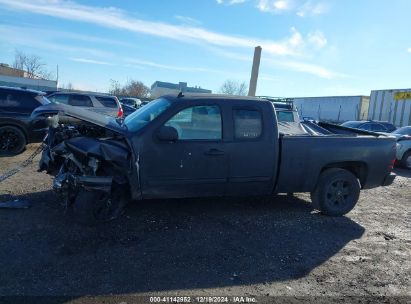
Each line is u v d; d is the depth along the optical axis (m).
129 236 4.87
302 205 6.80
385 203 7.57
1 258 4.06
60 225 5.04
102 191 4.95
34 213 5.40
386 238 5.48
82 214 4.95
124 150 5.09
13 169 8.07
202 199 6.64
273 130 5.80
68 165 5.25
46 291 3.52
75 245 4.50
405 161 13.01
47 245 4.45
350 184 6.29
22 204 5.62
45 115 5.39
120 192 5.35
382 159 6.37
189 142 5.40
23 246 4.37
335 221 6.08
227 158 5.57
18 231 4.76
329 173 6.17
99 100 14.63
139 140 5.20
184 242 4.81
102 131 5.76
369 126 19.45
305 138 5.98
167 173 5.35
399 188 9.26
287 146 5.87
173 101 5.50
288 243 5.03
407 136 13.16
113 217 5.29
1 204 5.56
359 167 6.45
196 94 5.81
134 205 6.06
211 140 5.51
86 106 14.43
